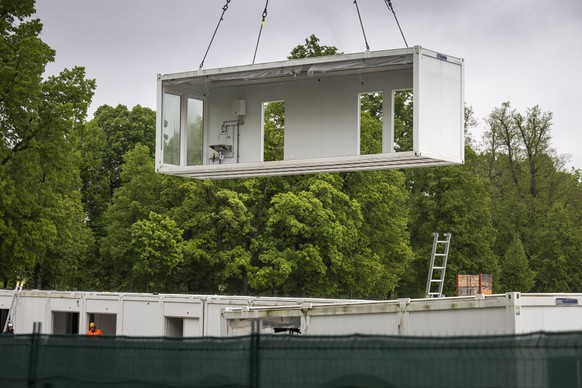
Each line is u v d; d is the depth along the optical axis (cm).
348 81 3152
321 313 2423
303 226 7062
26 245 5447
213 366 1539
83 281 8581
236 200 7288
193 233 7719
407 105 9488
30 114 5297
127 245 7962
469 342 1306
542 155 10644
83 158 9062
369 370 1375
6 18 5447
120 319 4059
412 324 2259
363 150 7225
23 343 1808
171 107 3369
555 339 1260
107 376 1683
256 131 3325
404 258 7944
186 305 3747
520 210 10375
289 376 1452
